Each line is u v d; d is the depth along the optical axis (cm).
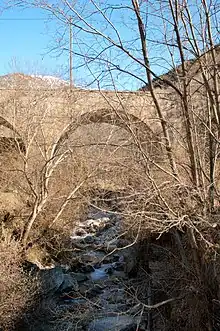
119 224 1313
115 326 942
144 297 945
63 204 1584
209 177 818
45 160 1553
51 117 1582
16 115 1658
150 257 1121
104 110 894
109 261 1516
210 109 802
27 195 1598
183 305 823
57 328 976
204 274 790
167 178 790
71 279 1284
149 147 793
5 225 1501
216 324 771
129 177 824
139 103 819
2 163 1625
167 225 771
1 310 921
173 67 796
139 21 764
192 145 782
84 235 1730
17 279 991
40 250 1504
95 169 1329
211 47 755
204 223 762
